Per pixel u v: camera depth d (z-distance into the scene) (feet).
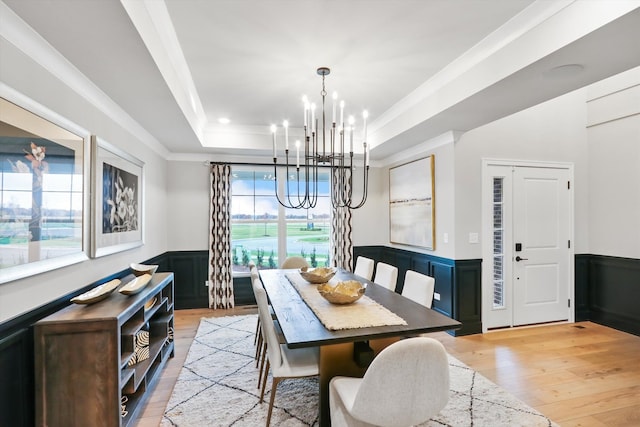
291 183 17.74
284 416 7.34
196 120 12.60
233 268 17.04
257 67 9.05
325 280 9.97
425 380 4.70
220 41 7.69
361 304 7.69
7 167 4.98
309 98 11.39
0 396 4.95
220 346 11.32
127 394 7.13
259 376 8.61
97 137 7.81
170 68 7.97
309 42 7.77
